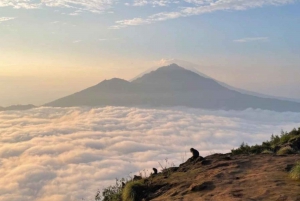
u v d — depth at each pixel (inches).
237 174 316.5
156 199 295.4
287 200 228.7
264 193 249.0
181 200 267.7
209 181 302.0
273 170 316.5
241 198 243.0
